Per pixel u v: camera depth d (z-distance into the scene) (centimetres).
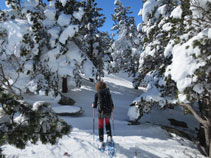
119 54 2633
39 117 188
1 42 1088
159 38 780
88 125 754
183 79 408
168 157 445
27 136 179
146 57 813
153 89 794
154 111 1150
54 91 1134
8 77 1012
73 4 1248
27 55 1108
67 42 1222
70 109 939
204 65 387
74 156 379
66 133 206
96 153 400
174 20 554
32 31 1032
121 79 3175
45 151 386
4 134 161
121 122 823
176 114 1174
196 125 1041
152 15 878
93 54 1716
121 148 446
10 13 1171
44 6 1245
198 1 463
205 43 398
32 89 1048
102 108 443
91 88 1795
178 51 455
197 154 518
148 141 557
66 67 1214
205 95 439
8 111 172
